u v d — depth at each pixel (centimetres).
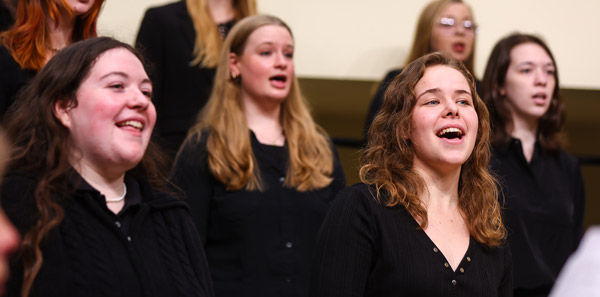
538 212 557
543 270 537
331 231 365
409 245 357
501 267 383
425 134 376
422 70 387
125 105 337
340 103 902
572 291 242
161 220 351
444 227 373
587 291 239
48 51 456
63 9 462
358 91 844
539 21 813
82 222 321
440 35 676
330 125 946
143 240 337
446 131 375
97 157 334
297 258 488
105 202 329
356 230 360
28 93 346
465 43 680
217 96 535
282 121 541
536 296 535
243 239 484
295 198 503
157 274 330
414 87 385
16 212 310
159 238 345
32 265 299
